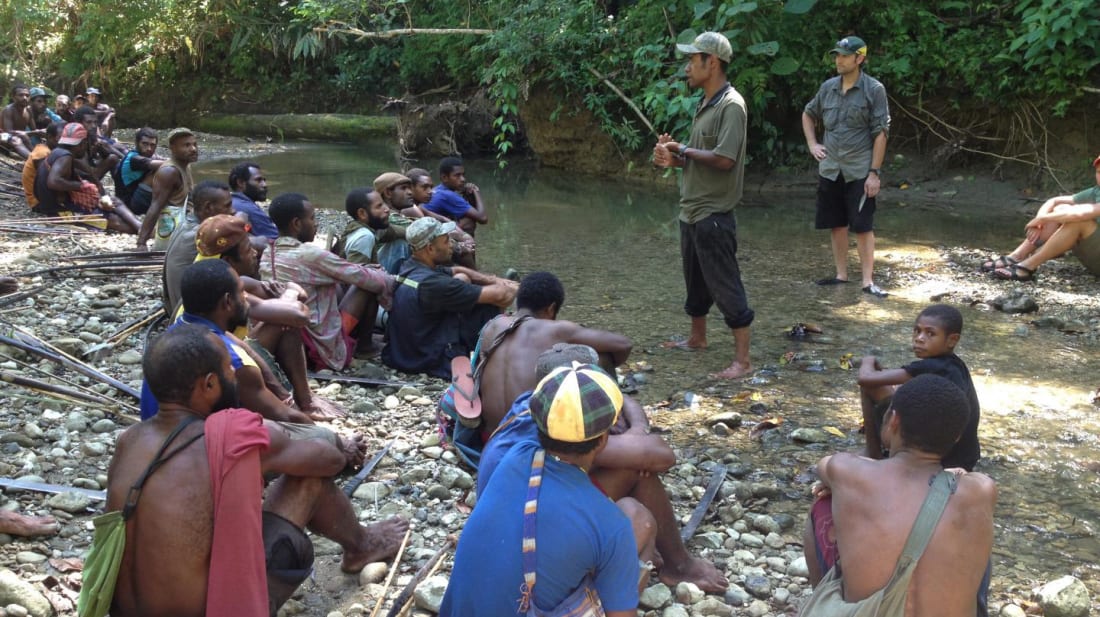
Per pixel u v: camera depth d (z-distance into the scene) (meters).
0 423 4.92
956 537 2.57
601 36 14.58
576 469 2.65
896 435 2.80
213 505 2.75
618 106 14.91
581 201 12.87
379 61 21.06
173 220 8.55
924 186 12.91
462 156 17.94
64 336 6.26
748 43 13.12
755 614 3.52
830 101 8.12
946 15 13.30
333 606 3.56
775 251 9.70
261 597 2.80
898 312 7.51
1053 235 8.35
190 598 2.78
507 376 4.29
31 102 13.90
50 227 10.14
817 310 7.60
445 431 4.83
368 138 20.11
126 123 23.03
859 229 8.06
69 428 4.89
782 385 5.95
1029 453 4.93
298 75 22.06
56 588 3.52
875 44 13.29
